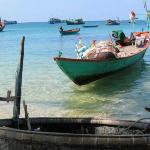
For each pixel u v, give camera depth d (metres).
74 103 18.53
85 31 124.75
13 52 52.09
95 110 17.22
